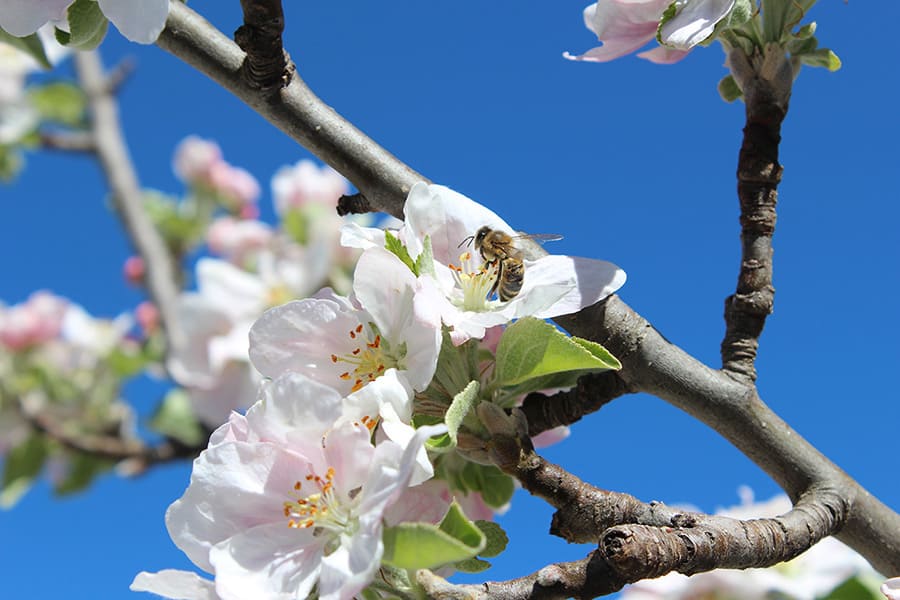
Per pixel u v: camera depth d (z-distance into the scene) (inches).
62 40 14.0
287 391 12.1
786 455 13.7
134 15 13.2
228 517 12.2
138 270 32.0
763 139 14.3
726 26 13.6
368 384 12.4
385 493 11.7
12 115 31.3
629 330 13.9
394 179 14.6
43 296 33.2
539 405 13.9
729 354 14.1
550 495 12.8
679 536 12.1
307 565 12.0
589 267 13.7
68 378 31.6
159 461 28.5
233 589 11.9
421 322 12.4
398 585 12.1
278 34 14.4
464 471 13.8
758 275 14.1
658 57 14.8
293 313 12.9
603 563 12.0
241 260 29.9
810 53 14.4
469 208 13.7
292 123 14.7
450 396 12.9
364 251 12.6
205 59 14.6
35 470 29.8
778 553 12.7
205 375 26.8
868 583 15.6
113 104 32.3
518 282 13.4
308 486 12.2
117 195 31.3
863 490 13.7
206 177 34.7
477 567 12.4
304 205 29.3
